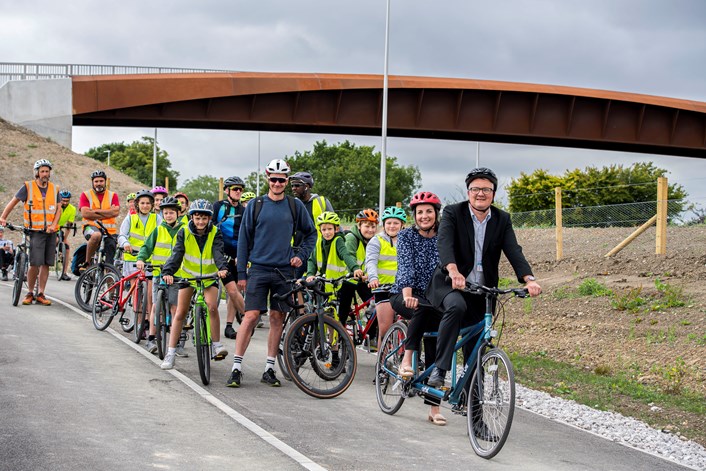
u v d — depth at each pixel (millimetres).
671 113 50094
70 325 12062
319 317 8609
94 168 41781
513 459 6680
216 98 48812
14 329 11273
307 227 9094
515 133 49469
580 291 16625
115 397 7703
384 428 7398
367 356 11484
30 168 39531
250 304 8812
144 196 11969
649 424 8836
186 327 10219
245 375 9453
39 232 13953
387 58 34469
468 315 7105
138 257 10531
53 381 8164
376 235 9570
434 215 7789
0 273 19766
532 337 14078
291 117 49375
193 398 7945
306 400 8328
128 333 11797
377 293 9438
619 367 11766
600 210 26531
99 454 5852
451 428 7602
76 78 47000
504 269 20984
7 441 6000
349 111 49500
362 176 90938
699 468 7176
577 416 8688
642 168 59406
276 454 6203
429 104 49188
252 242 8922
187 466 5738
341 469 5969
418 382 7609
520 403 9250
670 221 23938
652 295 15297
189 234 9234
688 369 11242
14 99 45438
